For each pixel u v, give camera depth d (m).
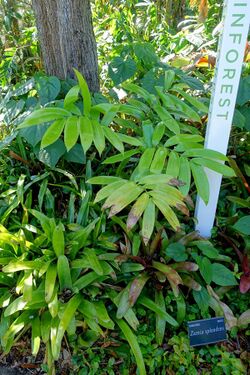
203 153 1.26
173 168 1.22
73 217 1.47
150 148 1.30
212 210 1.42
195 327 1.26
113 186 1.17
